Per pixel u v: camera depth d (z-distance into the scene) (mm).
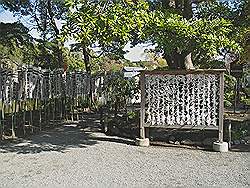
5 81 10008
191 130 9180
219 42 7555
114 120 10766
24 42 14484
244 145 9031
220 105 8266
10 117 10930
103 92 15070
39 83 12180
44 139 9773
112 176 6203
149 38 7836
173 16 7781
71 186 5621
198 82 8414
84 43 6973
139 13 7129
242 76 14938
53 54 17141
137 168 6766
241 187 5625
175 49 8688
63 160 7383
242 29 8984
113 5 6898
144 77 8812
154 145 8953
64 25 6734
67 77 14953
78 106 16891
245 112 13500
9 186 5621
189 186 5656
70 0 6773
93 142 9391
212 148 8500
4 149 8445
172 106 8609
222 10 9367
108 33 6766
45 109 12617
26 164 7039
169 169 6707
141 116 8898
